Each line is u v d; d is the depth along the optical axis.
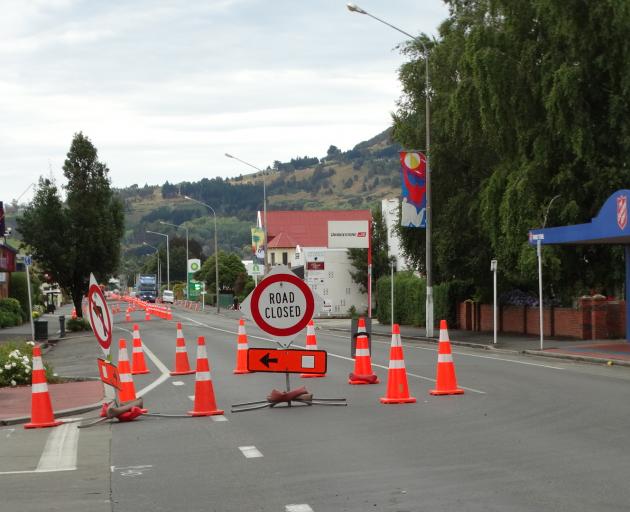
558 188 29.81
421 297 46.03
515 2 30.55
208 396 13.49
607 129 28.66
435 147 36.84
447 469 8.79
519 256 30.67
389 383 14.21
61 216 55.72
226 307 102.19
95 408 15.24
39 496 8.21
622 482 8.05
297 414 13.11
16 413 14.55
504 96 30.44
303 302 13.75
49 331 52.09
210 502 7.70
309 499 7.66
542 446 9.99
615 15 26.86
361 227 60.66
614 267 30.14
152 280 129.38
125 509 7.57
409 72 39.22
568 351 25.38
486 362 22.69
